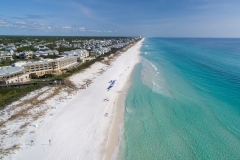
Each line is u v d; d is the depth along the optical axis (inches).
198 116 1600.6
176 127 1449.3
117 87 2477.9
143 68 3730.3
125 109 1809.8
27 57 4197.8
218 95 2057.1
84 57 4623.5
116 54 5851.4
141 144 1262.3
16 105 1728.6
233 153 1135.6
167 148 1210.0
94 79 2866.6
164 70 3486.7
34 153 1155.9
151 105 1865.2
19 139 1279.5
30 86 2239.2
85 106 1870.1
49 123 1508.4
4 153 1128.2
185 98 1998.0
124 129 1454.2
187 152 1164.5
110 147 1238.9
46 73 3031.5
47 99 1936.5
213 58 4778.5
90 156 1151.6
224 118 1547.7
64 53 4559.5
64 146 1235.2
